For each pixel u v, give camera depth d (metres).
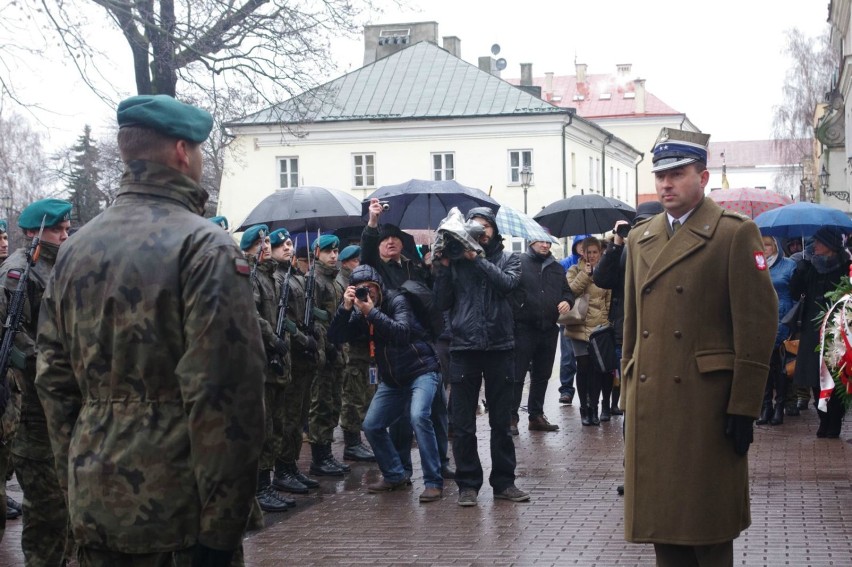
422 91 49.34
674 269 4.88
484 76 49.47
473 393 8.14
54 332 3.59
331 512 8.09
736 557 6.37
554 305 11.63
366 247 8.67
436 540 7.07
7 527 7.98
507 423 8.23
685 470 4.80
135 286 3.39
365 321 8.59
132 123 3.58
